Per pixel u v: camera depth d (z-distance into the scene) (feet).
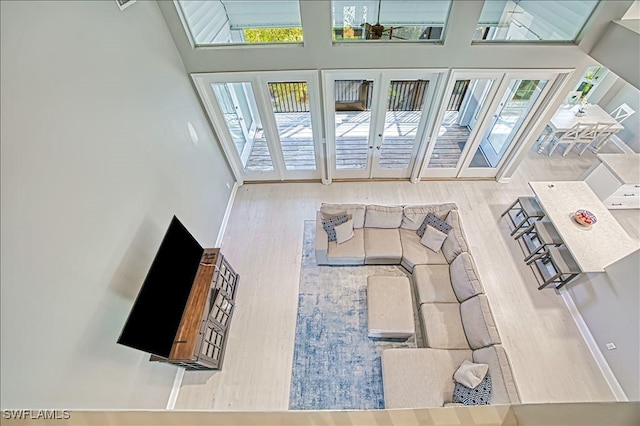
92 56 8.16
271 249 15.66
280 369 11.96
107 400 8.30
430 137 16.12
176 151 12.26
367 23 12.60
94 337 7.93
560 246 13.46
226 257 15.40
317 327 13.00
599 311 11.87
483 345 10.62
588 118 18.39
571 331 12.62
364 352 12.29
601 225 13.21
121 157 9.09
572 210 13.89
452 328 11.66
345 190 18.28
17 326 6.01
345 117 15.72
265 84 14.24
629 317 10.75
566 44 12.57
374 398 11.25
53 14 7.06
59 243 6.97
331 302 13.70
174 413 2.63
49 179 6.80
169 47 12.12
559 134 19.70
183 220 12.62
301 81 14.08
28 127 6.40
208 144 15.24
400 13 12.30
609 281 11.46
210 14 12.50
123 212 9.10
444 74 13.57
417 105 15.10
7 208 5.94
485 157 17.85
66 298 7.11
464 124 16.28
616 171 15.56
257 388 11.56
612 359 11.36
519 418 2.54
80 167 7.63
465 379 9.82
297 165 18.06
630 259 10.69
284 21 12.62
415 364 10.72
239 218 17.10
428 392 10.17
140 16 10.29
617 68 11.50
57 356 6.82
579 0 11.96
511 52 12.77
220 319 12.12
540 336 12.53
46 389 6.55
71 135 7.41
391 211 14.28
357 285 14.20
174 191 11.98
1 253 5.80
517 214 16.10
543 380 11.54
